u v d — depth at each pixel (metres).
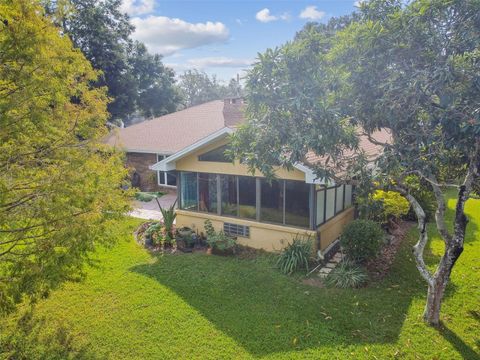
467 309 7.98
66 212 5.93
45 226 5.88
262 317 7.93
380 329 7.31
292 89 7.07
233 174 12.47
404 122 6.67
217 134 11.99
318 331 7.33
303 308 8.27
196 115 26.06
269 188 11.96
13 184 5.84
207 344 7.02
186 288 9.41
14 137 5.82
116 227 7.27
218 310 8.28
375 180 7.26
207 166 13.00
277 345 6.93
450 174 8.08
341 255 11.59
